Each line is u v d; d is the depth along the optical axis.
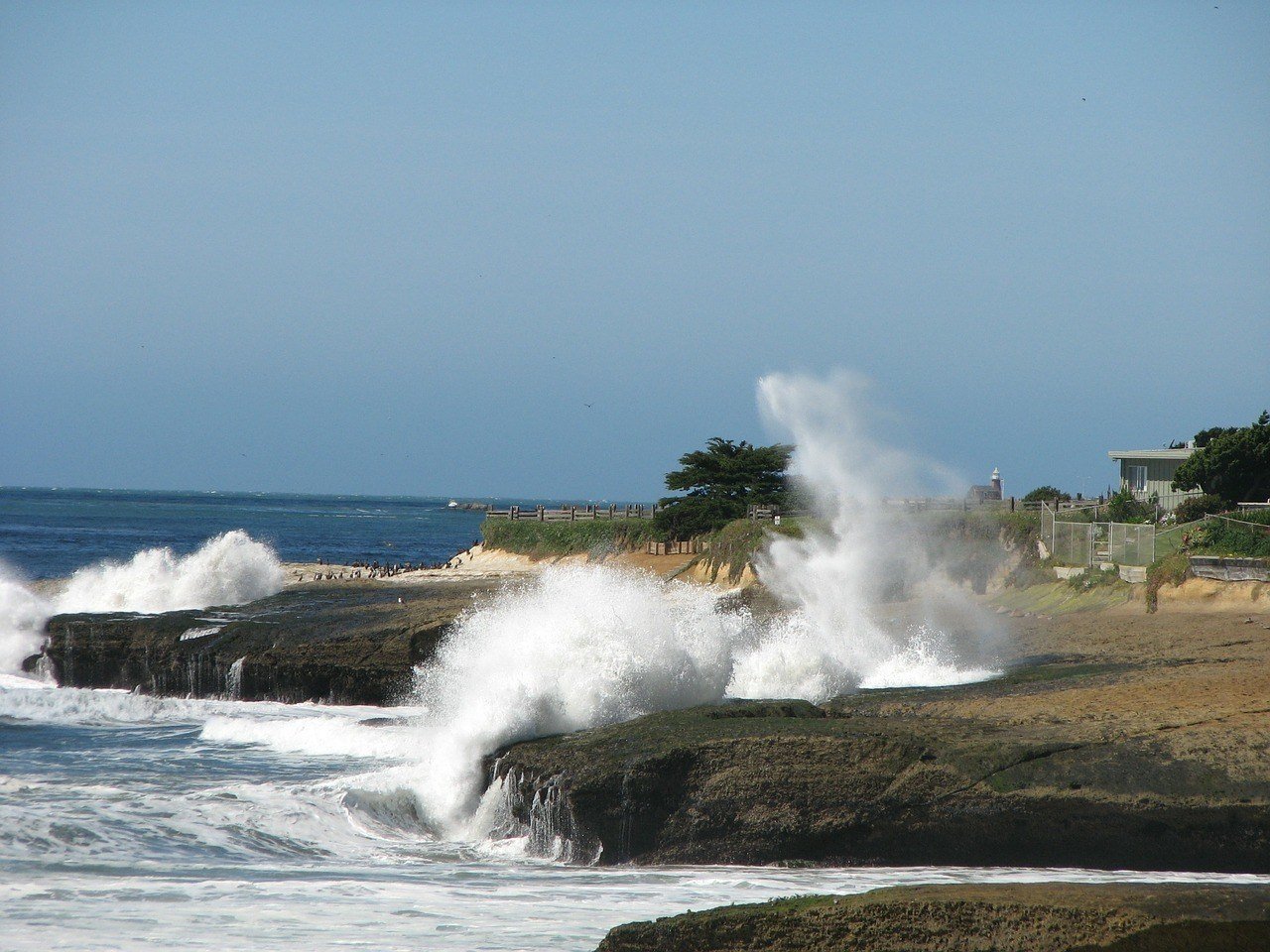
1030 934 34.59
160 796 65.31
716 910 37.88
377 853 58.47
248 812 62.19
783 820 54.81
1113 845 51.69
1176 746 54.31
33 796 65.75
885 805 53.84
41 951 41.72
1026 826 52.41
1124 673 78.38
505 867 55.56
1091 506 171.12
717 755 56.16
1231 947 33.41
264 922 45.25
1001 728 58.84
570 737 62.53
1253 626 96.62
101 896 48.75
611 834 56.50
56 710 103.38
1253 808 49.84
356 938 43.34
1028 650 96.69
